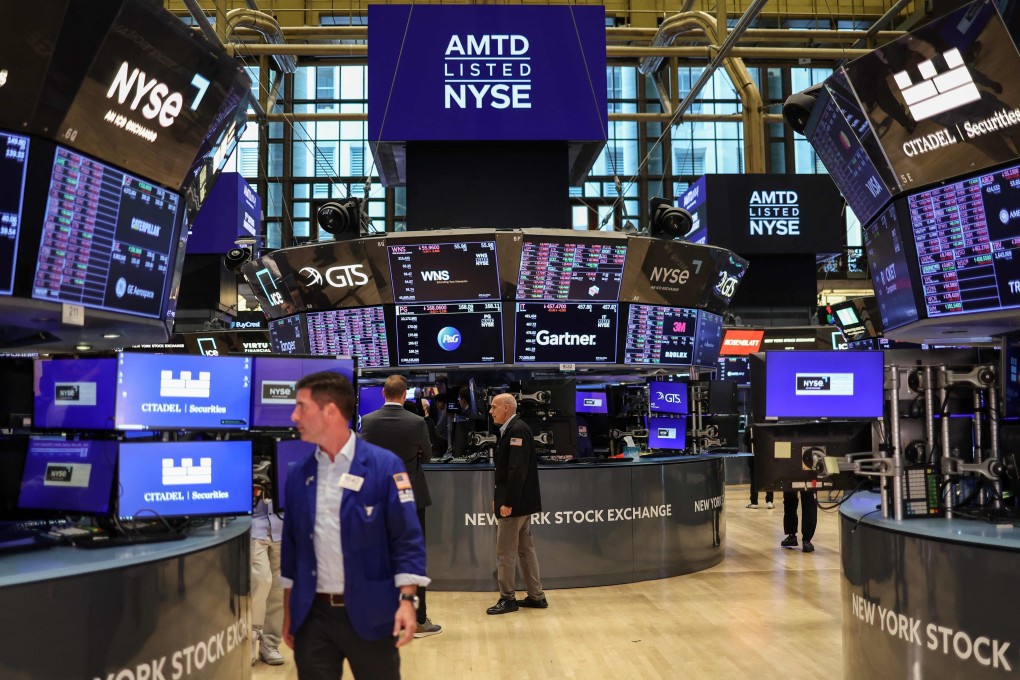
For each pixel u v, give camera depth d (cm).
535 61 756
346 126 2206
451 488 664
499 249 689
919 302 405
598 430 792
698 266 743
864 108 395
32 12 311
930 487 368
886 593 343
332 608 245
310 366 379
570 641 505
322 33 1523
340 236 732
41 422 346
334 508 247
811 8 2027
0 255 335
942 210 386
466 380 817
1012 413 362
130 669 275
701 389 1059
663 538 699
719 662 458
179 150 404
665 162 2259
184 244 445
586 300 724
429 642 506
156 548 306
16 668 244
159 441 336
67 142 346
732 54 1473
